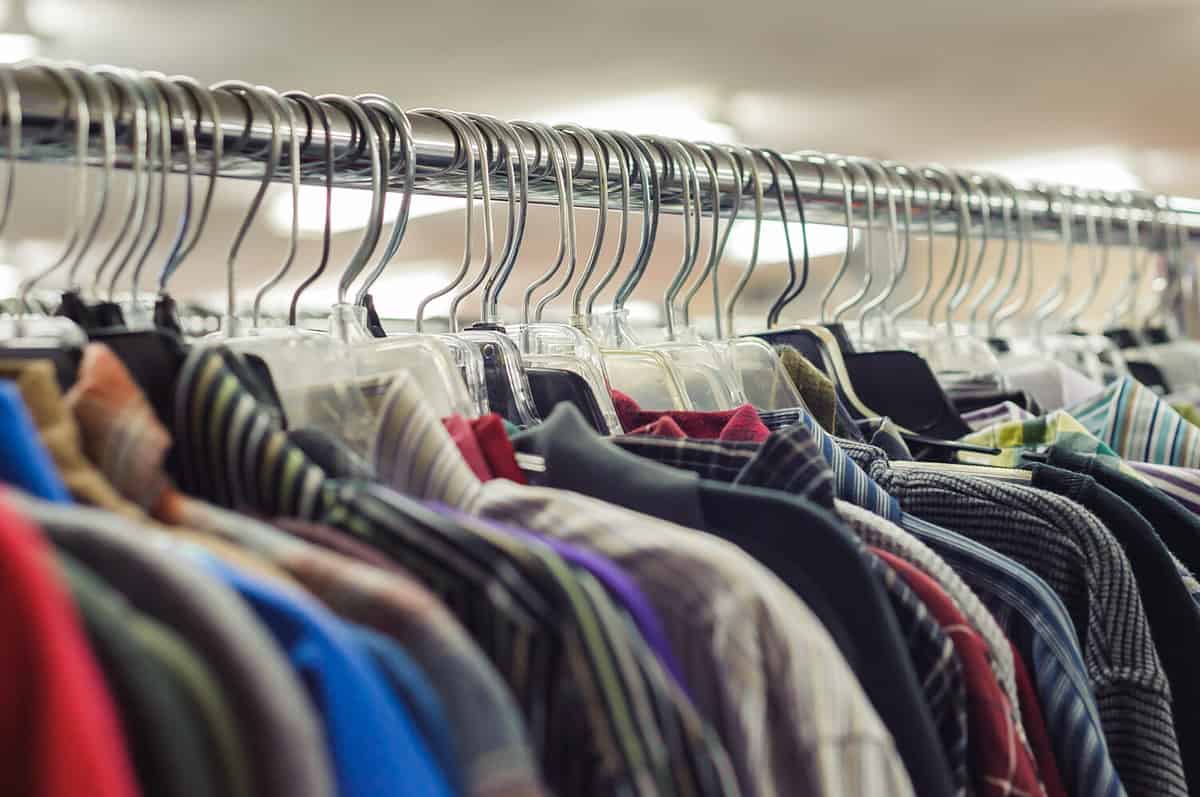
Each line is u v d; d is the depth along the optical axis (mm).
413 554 455
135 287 665
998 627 627
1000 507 738
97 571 350
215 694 335
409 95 3506
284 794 330
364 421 588
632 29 2994
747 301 4496
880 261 2715
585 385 765
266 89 711
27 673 308
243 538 433
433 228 4363
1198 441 949
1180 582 719
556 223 4094
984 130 4129
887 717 526
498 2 2756
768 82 3496
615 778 421
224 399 499
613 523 508
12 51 2943
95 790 305
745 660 471
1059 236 1316
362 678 359
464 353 737
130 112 644
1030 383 1175
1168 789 673
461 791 379
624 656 434
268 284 708
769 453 599
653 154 911
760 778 470
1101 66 3402
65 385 526
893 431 874
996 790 586
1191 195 5293
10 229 4109
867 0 2832
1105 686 689
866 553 583
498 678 412
